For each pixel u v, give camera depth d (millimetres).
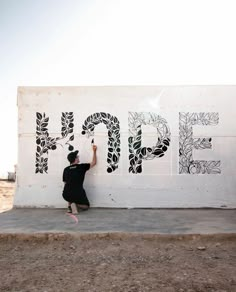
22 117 9148
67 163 9070
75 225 6805
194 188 8891
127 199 8930
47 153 9109
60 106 9125
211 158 8914
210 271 4586
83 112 9102
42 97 9148
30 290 4066
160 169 8953
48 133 9109
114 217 7672
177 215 7902
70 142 9078
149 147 8984
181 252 5430
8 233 6180
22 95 9164
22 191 9109
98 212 8336
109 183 8977
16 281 4348
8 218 7625
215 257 5168
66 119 9109
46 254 5445
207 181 8883
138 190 8938
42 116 9133
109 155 9016
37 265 4926
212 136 8945
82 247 5742
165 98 9023
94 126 9070
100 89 9086
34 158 9117
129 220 7312
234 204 8805
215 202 8836
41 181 9094
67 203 9016
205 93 8992
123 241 6031
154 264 4887
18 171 9133
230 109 8953
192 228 6453
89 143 9047
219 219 7375
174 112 9000
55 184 9062
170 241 5980
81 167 8336
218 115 8953
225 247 5676
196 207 8852
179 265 4832
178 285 4137
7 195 14039
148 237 6066
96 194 8969
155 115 9016
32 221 7258
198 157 8922
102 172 8992
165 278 4355
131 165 8977
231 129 8930
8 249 5750
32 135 9125
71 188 8172
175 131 8977
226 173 8875
